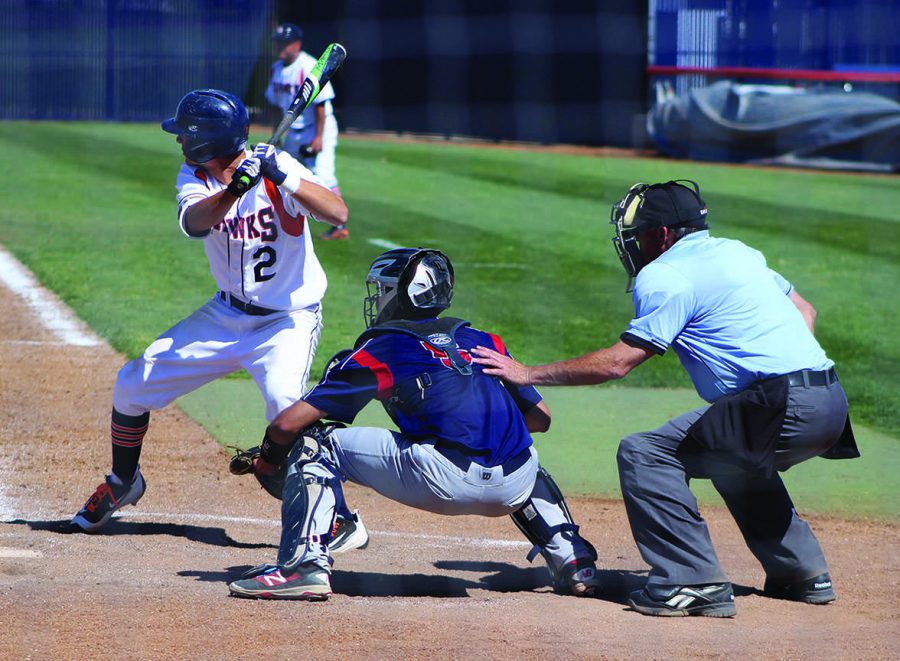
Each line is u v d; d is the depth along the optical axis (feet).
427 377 46.39
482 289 125.59
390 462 47.09
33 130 287.28
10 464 69.31
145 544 55.93
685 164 250.98
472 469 46.34
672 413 85.76
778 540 49.03
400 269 47.96
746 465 46.06
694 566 46.09
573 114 290.76
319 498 46.83
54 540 55.52
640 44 287.69
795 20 285.23
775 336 46.85
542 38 289.33
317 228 159.43
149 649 38.81
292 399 52.80
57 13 324.60
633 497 46.98
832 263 147.13
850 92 252.21
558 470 71.41
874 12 281.33
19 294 119.24
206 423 79.97
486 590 50.34
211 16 317.22
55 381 89.10
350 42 304.71
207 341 54.44
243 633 40.78
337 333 103.91
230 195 49.73
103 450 73.15
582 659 39.09
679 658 39.68
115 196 186.19
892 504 66.28
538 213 180.24
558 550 49.70
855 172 242.58
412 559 55.47
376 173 221.46
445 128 299.79
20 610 42.24
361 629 41.63
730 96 256.93
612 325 110.63
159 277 128.67
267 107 301.63
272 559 53.88
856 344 106.93
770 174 235.61
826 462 74.74
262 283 53.47
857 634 43.57
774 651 40.91
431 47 299.99
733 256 48.11
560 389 92.53
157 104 326.85
